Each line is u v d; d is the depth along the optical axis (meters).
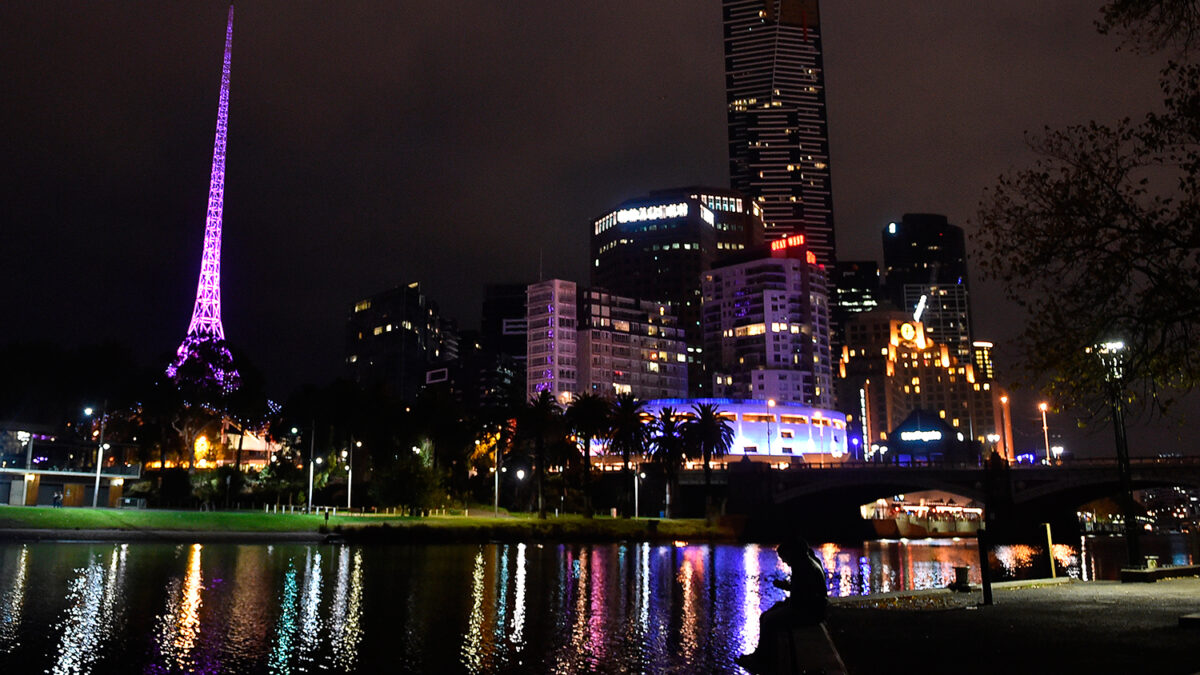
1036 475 148.50
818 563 22.39
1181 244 21.64
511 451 168.50
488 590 56.09
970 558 107.75
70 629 37.25
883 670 19.62
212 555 74.62
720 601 52.53
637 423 164.00
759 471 173.25
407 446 151.38
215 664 31.83
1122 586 41.75
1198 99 21.55
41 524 85.56
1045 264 23.66
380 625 40.91
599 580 65.50
